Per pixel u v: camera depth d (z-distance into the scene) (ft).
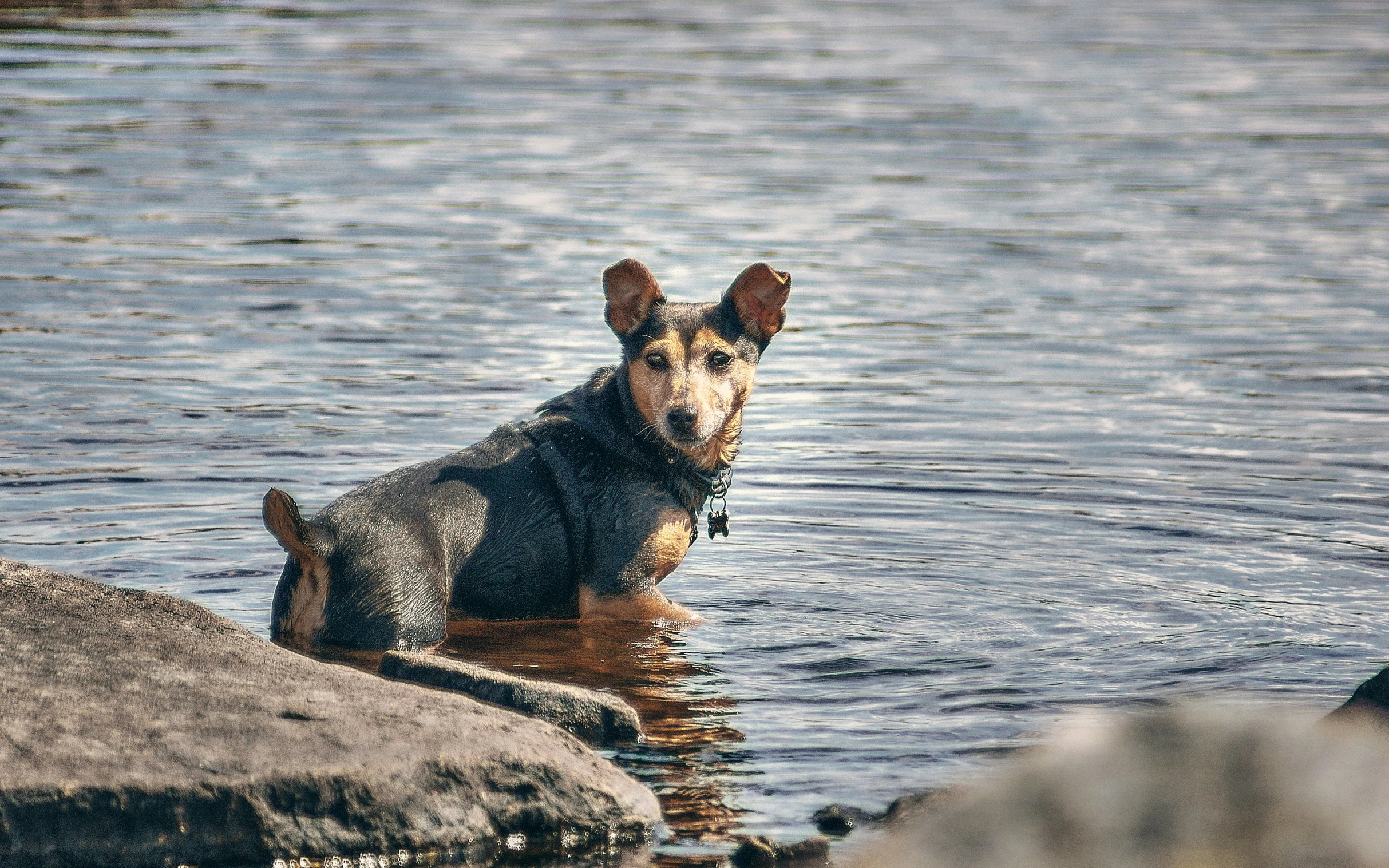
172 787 18.02
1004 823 10.52
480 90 99.55
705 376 29.48
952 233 67.77
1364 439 41.19
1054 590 29.78
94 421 40.75
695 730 22.80
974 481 37.65
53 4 123.85
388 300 55.42
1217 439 41.29
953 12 144.66
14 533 31.76
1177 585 29.96
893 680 25.02
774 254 63.31
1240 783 10.21
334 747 19.25
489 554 28.89
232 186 73.31
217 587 29.27
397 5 137.59
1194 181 78.79
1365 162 83.25
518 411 42.68
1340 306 56.80
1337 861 9.61
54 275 57.26
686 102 98.02
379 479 28.73
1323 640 26.66
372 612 26.84
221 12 126.82
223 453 38.24
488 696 22.88
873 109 96.78
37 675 20.31
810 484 37.42
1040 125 93.09
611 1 147.54
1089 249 65.41
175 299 54.65
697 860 18.51
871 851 11.45
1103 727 10.94
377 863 18.47
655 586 29.50
